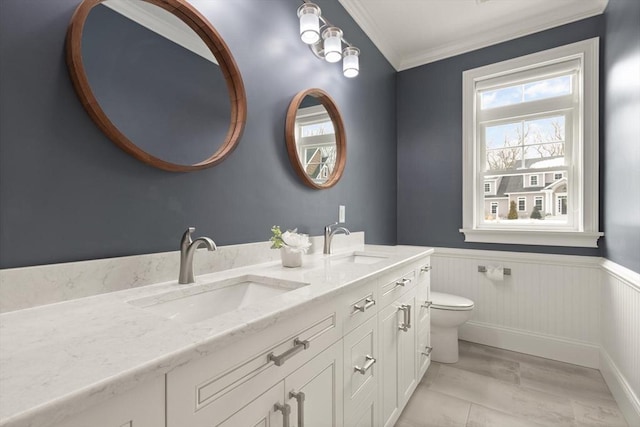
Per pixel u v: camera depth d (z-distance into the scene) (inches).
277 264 56.7
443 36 104.0
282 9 63.9
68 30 32.8
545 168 97.2
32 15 30.5
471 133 105.7
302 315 34.1
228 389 25.4
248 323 26.3
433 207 113.6
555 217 95.9
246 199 55.2
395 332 60.4
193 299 39.8
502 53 101.6
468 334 106.0
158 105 41.3
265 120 59.3
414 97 117.6
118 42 37.2
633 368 62.4
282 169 63.5
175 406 21.5
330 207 79.0
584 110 88.6
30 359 19.5
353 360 45.1
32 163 30.4
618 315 71.9
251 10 56.5
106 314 28.5
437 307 88.7
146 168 40.3
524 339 97.2
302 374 34.2
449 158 110.5
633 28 63.6
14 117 29.2
